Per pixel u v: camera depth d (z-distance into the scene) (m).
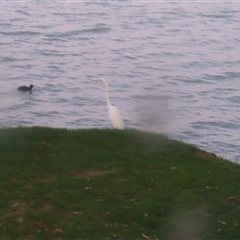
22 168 8.72
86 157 9.28
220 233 7.41
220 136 19.53
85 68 28.09
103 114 21.30
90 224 7.31
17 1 46.84
